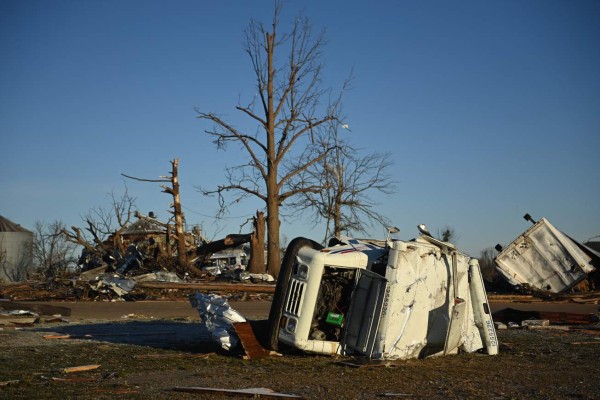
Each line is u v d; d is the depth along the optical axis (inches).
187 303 948.6
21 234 2138.3
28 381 321.4
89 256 1668.3
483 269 1968.5
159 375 351.3
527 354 469.1
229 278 1355.8
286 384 326.6
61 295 1028.5
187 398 286.8
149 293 1056.2
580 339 569.9
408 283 410.0
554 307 968.9
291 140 1561.3
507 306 973.8
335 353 409.1
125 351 447.2
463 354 464.1
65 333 569.9
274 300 407.8
